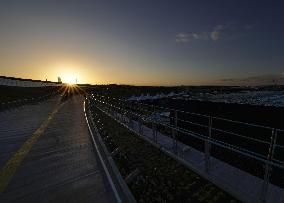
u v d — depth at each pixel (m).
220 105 14.03
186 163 8.62
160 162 9.59
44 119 22.62
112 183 7.34
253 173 9.75
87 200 6.40
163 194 7.13
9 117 25.36
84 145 12.04
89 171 8.41
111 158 9.43
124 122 18.33
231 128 13.24
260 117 11.45
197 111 16.09
